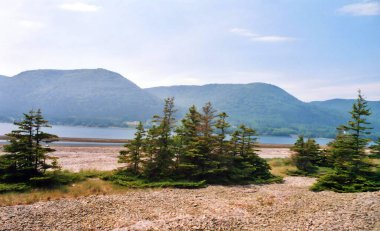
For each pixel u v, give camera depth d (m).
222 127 32.66
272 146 108.69
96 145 87.81
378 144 37.84
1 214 16.67
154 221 16.61
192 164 29.86
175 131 31.16
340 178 27.61
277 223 16.67
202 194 24.53
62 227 15.32
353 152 28.61
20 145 24.06
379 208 18.61
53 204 19.20
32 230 14.74
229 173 31.05
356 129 29.27
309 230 15.27
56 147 64.00
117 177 28.00
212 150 31.70
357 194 24.03
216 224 16.14
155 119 31.06
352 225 15.80
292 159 41.69
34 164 24.11
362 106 29.75
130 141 29.62
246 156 34.06
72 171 31.05
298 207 20.23
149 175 28.88
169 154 29.95
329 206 20.22
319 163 42.66
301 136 41.81
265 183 31.59
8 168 23.48
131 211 18.56
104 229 15.29
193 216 17.72
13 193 21.42
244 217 17.75
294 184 31.39
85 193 22.84
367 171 28.17
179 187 27.22
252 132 35.09
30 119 24.56
